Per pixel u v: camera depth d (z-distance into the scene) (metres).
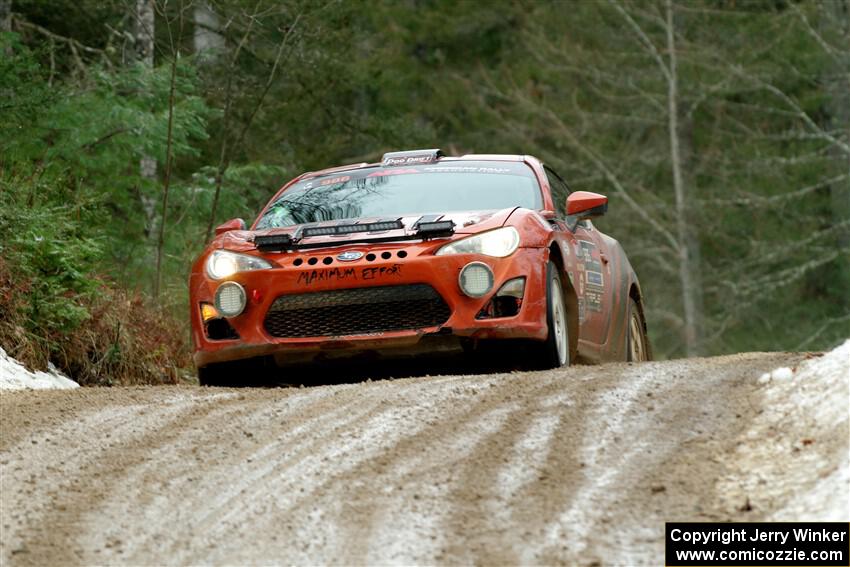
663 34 139.12
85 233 46.31
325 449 22.77
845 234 133.12
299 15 61.34
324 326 30.47
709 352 133.12
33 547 19.55
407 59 138.62
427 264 29.95
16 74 50.78
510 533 18.62
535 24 141.75
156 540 19.55
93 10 71.81
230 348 30.83
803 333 133.12
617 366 27.67
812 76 130.25
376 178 35.66
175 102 60.72
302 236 31.53
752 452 20.59
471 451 21.84
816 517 18.08
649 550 17.84
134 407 27.19
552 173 37.81
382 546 18.50
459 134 143.75
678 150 131.38
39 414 26.91
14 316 37.66
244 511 20.33
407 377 31.80
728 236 135.00
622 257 40.97
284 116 78.19
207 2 62.47
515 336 30.02
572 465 20.91
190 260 53.88
